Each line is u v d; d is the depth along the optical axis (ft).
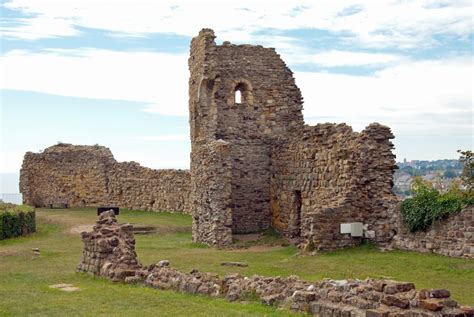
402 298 45.01
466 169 90.22
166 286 63.10
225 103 125.29
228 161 108.06
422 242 85.15
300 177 110.63
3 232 113.50
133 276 68.08
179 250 101.14
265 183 125.59
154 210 172.04
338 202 92.63
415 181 96.68
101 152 187.83
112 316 51.13
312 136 106.52
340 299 48.42
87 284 67.31
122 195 181.88
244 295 55.67
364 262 79.20
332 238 90.38
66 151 189.67
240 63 126.41
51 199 190.08
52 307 55.11
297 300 50.08
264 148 126.11
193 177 119.55
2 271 78.28
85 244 75.56
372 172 93.30
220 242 106.01
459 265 74.38
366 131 94.38
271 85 127.95
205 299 57.00
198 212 114.01
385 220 91.40
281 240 111.14
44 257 92.53
